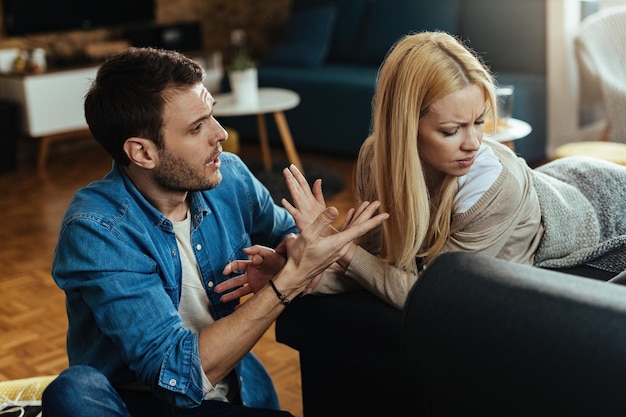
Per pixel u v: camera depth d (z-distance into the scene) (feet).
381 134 4.67
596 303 2.59
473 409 2.90
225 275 5.23
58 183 16.60
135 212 4.82
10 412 6.04
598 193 5.74
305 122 17.48
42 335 9.64
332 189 14.76
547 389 2.60
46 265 11.92
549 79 15.46
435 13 17.25
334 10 19.19
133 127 4.58
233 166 5.51
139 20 20.35
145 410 4.99
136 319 4.57
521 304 2.70
